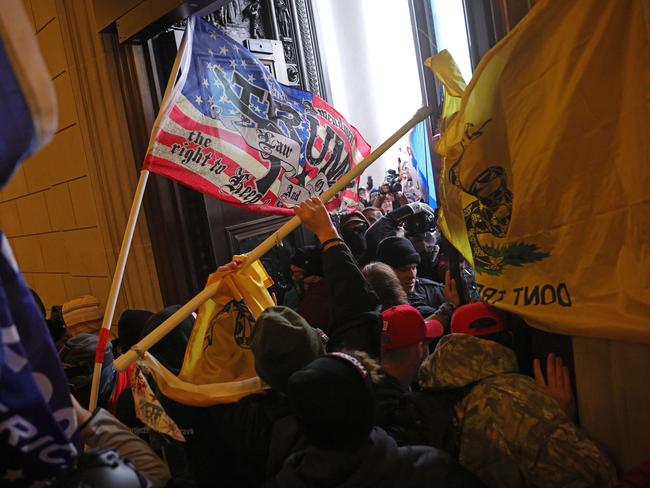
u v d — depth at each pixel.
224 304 1.63
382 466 1.01
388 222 2.87
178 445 1.44
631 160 1.15
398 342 1.52
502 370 1.27
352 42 6.92
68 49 3.02
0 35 0.60
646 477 0.99
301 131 2.42
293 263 2.38
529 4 1.38
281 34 3.66
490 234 1.41
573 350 1.34
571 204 1.25
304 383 1.00
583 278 1.25
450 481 1.06
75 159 3.28
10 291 0.73
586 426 1.34
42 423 0.71
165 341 1.74
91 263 3.42
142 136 2.85
